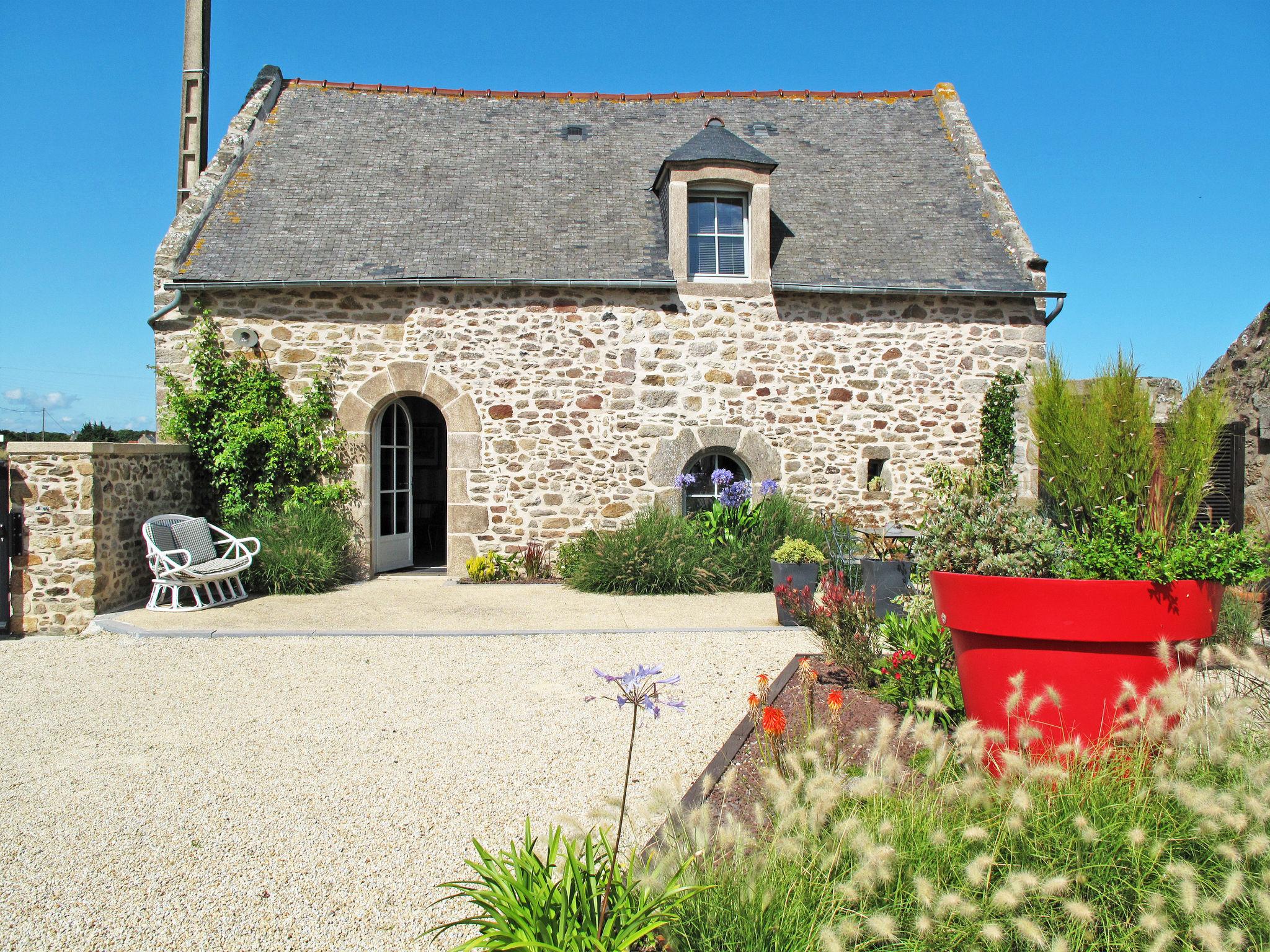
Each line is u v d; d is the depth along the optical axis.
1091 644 2.97
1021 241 9.70
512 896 2.13
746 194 9.49
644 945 2.14
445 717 4.48
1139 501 3.24
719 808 3.24
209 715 4.56
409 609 7.37
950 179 10.70
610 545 8.34
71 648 6.04
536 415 9.17
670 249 9.29
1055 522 3.53
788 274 9.34
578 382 9.19
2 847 3.08
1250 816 2.19
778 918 2.10
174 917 2.62
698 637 6.24
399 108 11.30
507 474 9.17
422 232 9.42
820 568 6.81
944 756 2.55
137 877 2.86
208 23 11.34
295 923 2.59
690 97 11.83
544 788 3.56
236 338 8.86
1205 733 2.54
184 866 2.94
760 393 9.32
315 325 8.98
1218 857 2.21
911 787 2.73
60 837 3.15
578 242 9.45
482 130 11.06
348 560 9.02
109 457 6.93
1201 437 3.18
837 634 4.89
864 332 9.41
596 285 9.02
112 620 6.63
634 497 9.24
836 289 9.14
